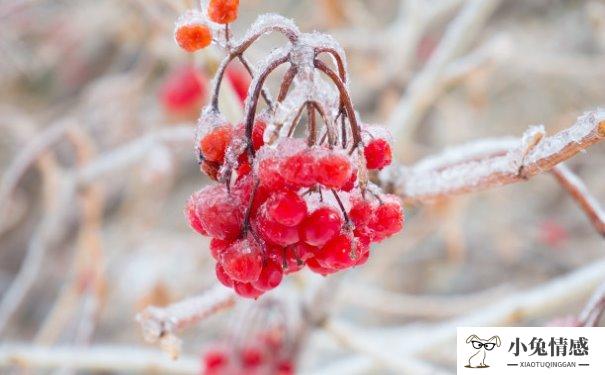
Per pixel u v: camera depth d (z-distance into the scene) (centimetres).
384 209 33
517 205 122
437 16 84
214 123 32
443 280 118
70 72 118
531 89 120
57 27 113
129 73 105
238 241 32
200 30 32
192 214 33
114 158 68
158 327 41
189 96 81
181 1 44
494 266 117
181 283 100
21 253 115
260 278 33
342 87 32
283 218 31
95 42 115
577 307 100
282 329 52
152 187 99
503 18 120
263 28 32
